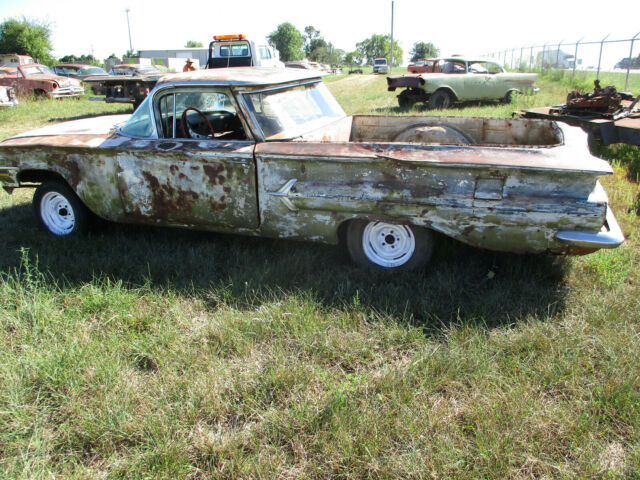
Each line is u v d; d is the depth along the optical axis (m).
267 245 4.32
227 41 14.82
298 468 2.12
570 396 2.45
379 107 14.59
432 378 2.57
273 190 3.64
